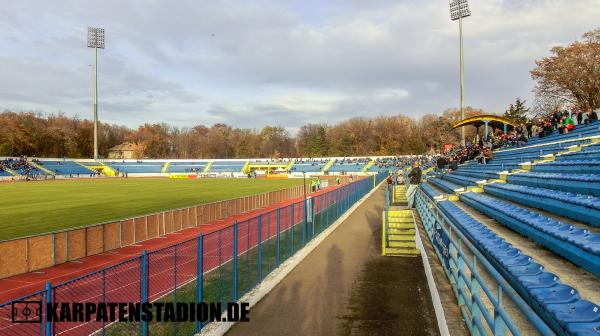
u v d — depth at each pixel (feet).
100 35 327.26
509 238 35.99
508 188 53.31
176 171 353.92
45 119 445.78
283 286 41.04
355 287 40.42
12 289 49.44
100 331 28.68
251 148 488.02
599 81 156.76
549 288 18.75
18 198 143.13
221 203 101.40
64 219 95.71
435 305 32.81
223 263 45.19
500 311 15.69
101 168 341.62
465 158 131.85
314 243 59.41
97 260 62.54
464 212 51.49
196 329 29.37
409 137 409.49
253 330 30.42
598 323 13.70
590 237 25.36
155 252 27.04
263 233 57.57
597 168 42.65
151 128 514.27
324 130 449.89
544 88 173.27
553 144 77.05
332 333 29.68
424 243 51.39
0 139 349.41
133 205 123.13
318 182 188.34
